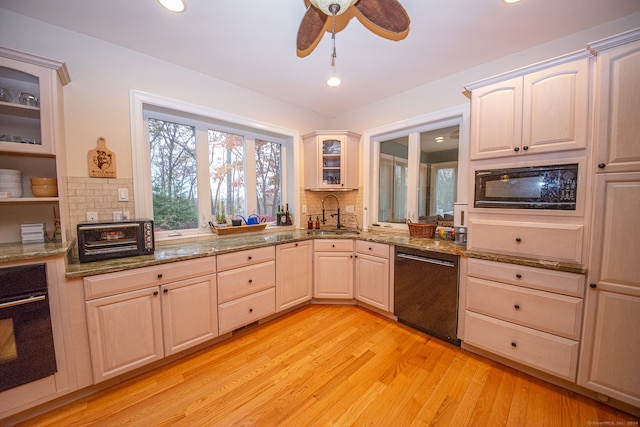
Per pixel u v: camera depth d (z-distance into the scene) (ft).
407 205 9.89
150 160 7.63
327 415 4.73
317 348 6.82
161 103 7.19
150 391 5.30
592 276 4.79
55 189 5.35
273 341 7.15
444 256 6.84
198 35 6.19
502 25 5.88
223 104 8.51
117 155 6.59
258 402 5.03
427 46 6.68
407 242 7.84
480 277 6.21
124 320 5.35
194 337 6.38
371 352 6.63
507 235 5.86
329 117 12.19
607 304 4.68
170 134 8.01
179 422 4.58
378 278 8.45
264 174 10.57
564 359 5.11
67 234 5.93
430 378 5.67
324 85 8.94
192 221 8.54
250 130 9.73
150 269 5.64
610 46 4.50
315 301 9.77
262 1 5.10
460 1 5.14
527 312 5.53
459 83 8.09
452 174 8.65
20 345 4.35
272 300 8.09
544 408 4.83
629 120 4.38
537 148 5.39
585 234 4.96
